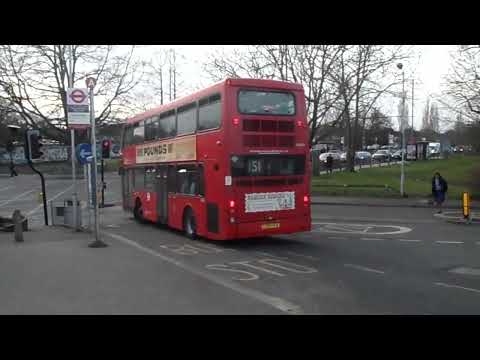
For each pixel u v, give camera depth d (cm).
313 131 3550
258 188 1286
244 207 1266
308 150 1359
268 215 1298
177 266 1047
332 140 9925
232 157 1252
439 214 2198
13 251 1239
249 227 1273
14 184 4347
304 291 824
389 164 5662
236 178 1257
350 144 4716
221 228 1266
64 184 4291
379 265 1066
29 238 1492
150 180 1791
